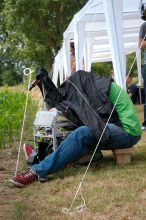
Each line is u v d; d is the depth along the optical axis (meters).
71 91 5.52
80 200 4.30
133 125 5.41
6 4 30.06
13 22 30.58
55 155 5.14
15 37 33.34
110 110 5.38
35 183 5.10
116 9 7.03
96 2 8.70
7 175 5.82
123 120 5.42
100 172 5.31
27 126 10.61
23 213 4.04
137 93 15.95
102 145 5.37
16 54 35.03
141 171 5.23
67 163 5.20
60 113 5.46
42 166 5.11
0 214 4.11
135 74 29.30
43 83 5.61
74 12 30.42
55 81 22.20
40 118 5.64
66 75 14.44
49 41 31.97
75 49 11.48
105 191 4.52
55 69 21.89
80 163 5.70
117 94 5.47
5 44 35.59
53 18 30.88
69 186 4.86
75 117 5.40
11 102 12.23
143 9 7.54
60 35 30.91
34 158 5.56
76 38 11.34
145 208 3.92
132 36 16.38
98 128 5.15
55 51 32.16
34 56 33.41
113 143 5.40
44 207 4.18
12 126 9.12
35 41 31.84
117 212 3.90
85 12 10.05
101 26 13.45
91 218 3.80
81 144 5.18
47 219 3.83
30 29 30.81
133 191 4.46
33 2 29.14
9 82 55.22
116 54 7.00
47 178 5.23
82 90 5.45
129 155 5.61
